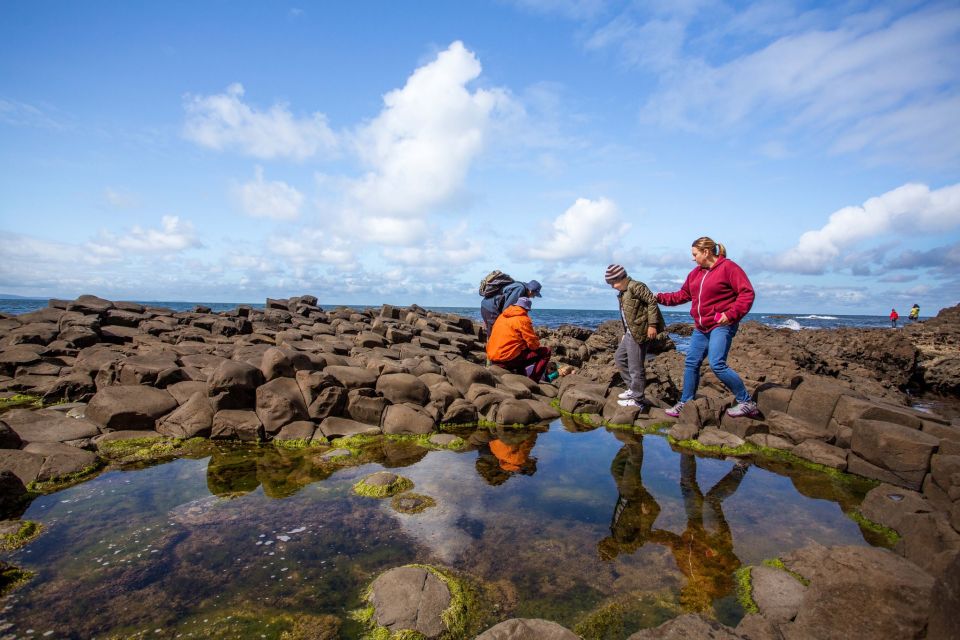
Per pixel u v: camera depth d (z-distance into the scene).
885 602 2.29
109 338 10.19
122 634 2.27
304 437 5.42
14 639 2.21
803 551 3.07
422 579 2.63
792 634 2.31
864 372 12.14
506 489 4.17
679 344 22.91
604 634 2.33
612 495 4.12
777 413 6.23
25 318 11.43
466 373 7.56
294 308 17.75
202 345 9.81
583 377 8.99
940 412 9.64
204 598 2.54
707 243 6.31
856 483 4.68
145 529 3.26
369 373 6.77
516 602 2.58
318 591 2.62
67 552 2.95
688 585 2.78
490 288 9.07
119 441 5.01
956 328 17.47
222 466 4.55
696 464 5.07
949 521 3.22
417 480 4.32
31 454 4.19
